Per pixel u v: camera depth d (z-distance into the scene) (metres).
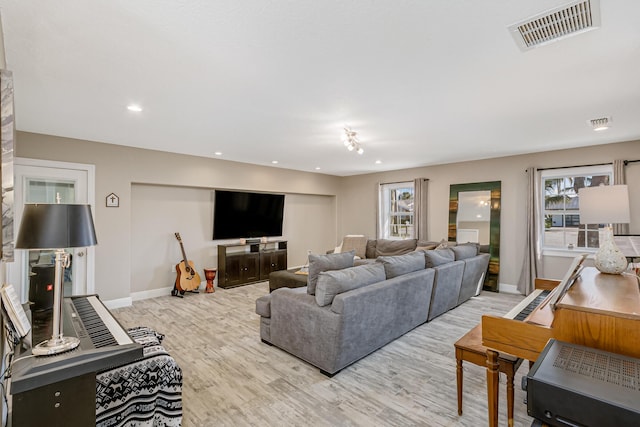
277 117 3.25
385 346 3.15
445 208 6.18
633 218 4.23
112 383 1.63
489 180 5.61
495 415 1.76
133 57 2.03
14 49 1.92
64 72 2.23
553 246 5.02
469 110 3.05
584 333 1.06
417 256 3.62
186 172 5.25
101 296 4.35
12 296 1.59
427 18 1.63
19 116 3.21
